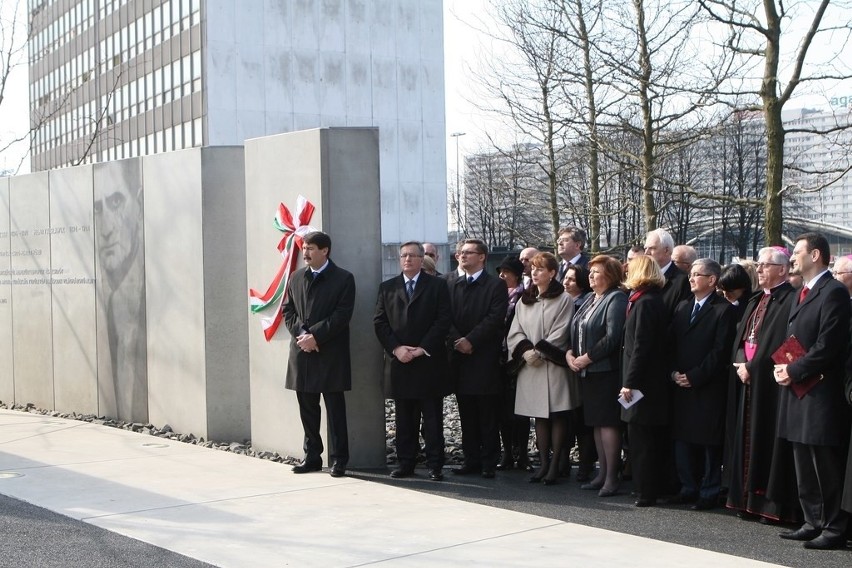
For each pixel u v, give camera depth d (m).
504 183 20.45
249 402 10.62
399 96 51.22
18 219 13.47
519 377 8.72
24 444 10.29
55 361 12.88
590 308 8.24
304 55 48.25
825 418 6.36
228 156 10.59
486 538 6.51
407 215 51.78
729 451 7.34
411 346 8.67
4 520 6.96
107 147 50.50
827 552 6.27
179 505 7.48
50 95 51.09
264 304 9.73
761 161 33.25
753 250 40.19
